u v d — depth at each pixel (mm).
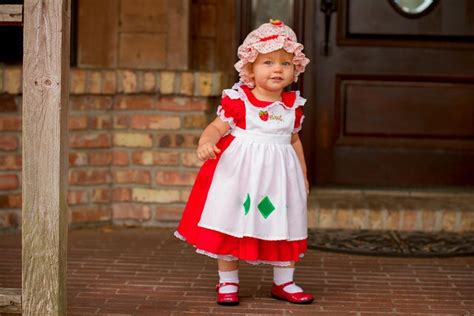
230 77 5844
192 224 3742
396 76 6074
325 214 5445
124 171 5500
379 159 6129
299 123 3842
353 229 5445
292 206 3711
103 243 5020
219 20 5820
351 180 6141
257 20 5852
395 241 5125
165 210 5516
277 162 3689
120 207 5531
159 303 3736
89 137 5406
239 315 3578
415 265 4598
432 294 3980
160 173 5492
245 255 3627
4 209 5281
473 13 6008
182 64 5496
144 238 5191
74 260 4566
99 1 5426
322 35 6035
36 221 3027
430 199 5820
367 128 6113
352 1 6016
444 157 6133
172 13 5461
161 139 5469
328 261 4664
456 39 6051
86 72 5305
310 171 6039
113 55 5488
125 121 5461
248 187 3635
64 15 2994
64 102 3041
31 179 3012
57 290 3057
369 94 6098
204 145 3535
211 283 4125
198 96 5402
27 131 2992
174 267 4453
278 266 3818
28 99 2979
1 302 3072
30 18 2949
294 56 3703
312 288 4074
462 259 4766
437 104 6102
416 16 6016
